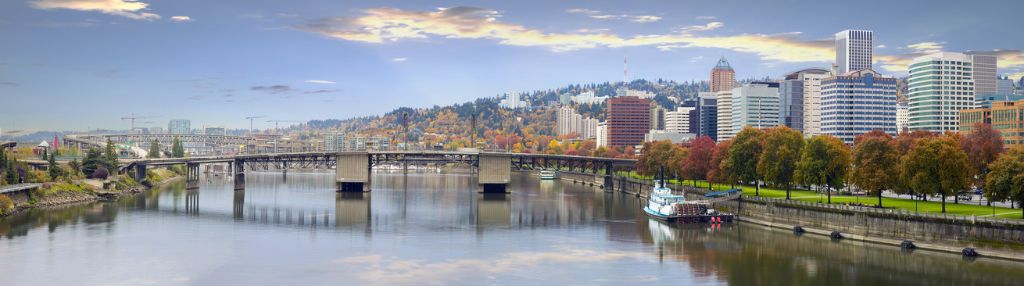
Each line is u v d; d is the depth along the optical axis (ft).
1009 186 534.78
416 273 534.37
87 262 565.94
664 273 530.68
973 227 537.65
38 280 508.12
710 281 507.30
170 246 636.48
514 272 536.01
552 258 586.04
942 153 583.17
